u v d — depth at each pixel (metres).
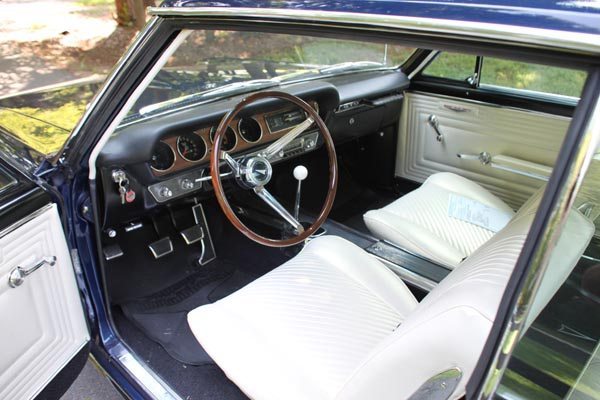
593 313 1.00
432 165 2.73
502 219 2.05
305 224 2.53
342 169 3.01
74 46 4.81
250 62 2.04
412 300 1.58
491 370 0.70
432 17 0.76
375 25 0.83
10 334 1.30
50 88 2.04
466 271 1.02
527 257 0.67
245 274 2.34
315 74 2.43
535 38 0.67
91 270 1.66
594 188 0.92
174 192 1.95
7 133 1.65
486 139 2.45
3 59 4.27
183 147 1.89
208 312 1.40
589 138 0.62
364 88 2.44
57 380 1.52
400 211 2.05
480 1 0.75
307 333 1.36
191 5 1.07
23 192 1.31
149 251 2.30
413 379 0.89
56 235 1.42
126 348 1.71
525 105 2.26
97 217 1.61
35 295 1.37
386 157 2.88
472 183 2.25
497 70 2.29
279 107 2.06
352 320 1.42
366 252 1.79
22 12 5.96
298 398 1.15
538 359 0.82
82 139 1.44
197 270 2.35
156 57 1.24
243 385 1.19
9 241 1.24
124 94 1.35
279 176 2.69
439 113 2.58
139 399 1.56
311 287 1.53
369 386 0.95
